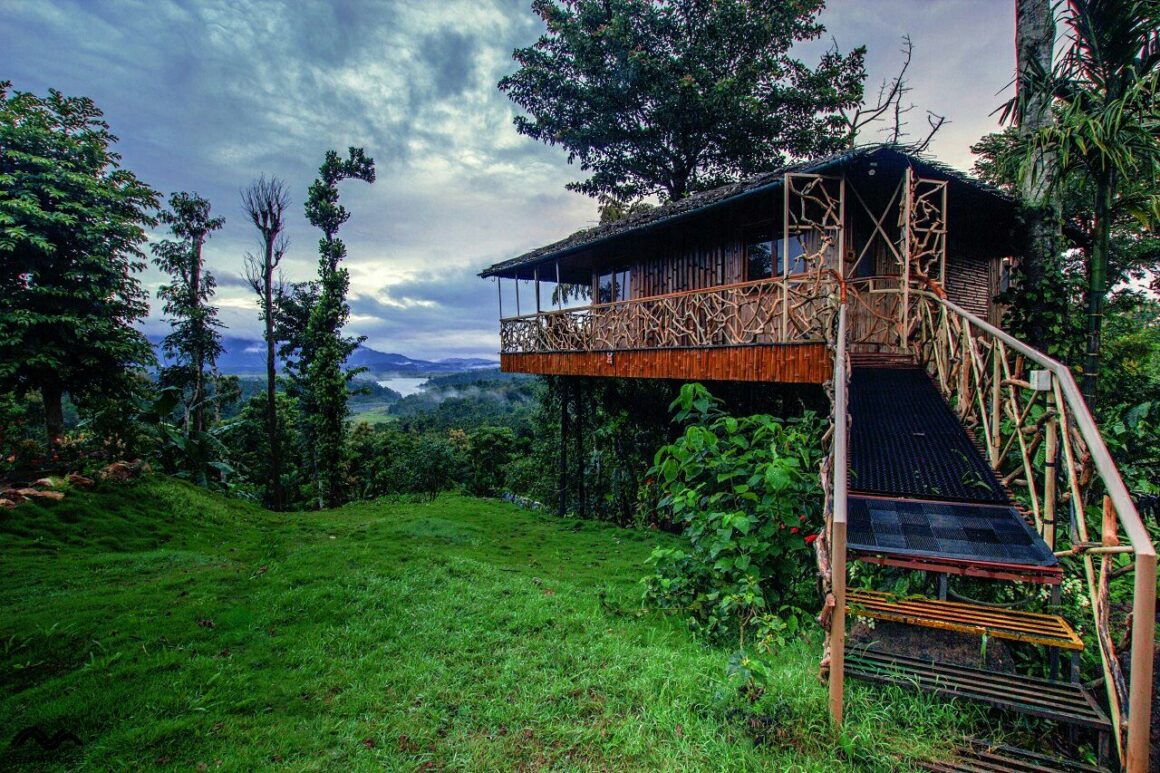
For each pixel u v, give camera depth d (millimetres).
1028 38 8023
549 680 3455
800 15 17375
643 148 19406
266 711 3244
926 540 3164
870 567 3680
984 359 4863
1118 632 3018
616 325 10195
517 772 2572
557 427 15719
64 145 10539
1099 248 5949
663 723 2781
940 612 2924
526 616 4617
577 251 10914
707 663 3473
